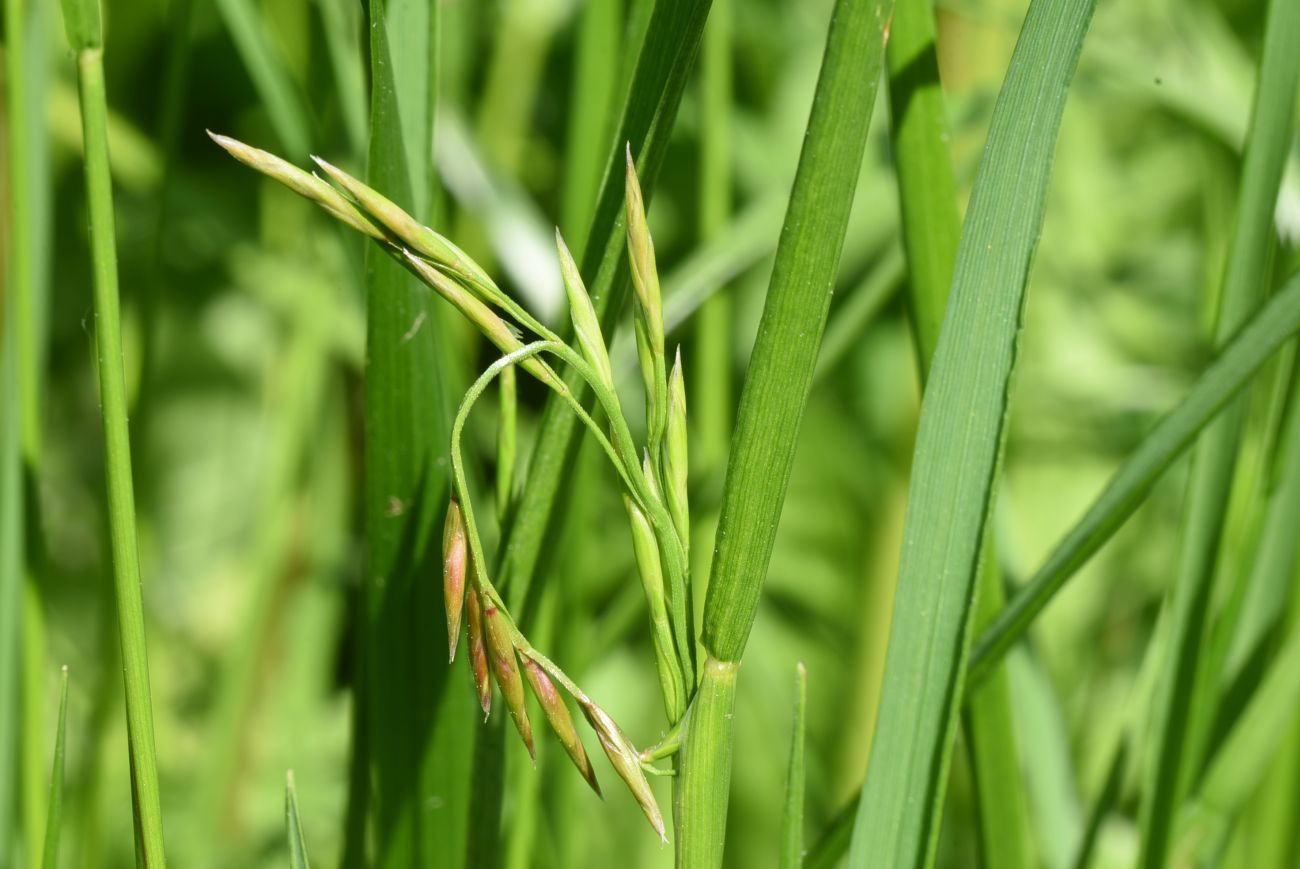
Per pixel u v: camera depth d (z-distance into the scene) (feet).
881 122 2.56
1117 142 3.24
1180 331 3.01
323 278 2.29
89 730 1.83
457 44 2.25
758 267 3.18
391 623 1.40
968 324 1.31
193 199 2.55
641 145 1.33
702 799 1.30
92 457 3.39
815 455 3.21
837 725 2.98
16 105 1.49
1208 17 2.60
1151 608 2.86
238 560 3.30
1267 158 1.42
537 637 1.51
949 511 1.31
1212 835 1.53
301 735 2.65
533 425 2.77
